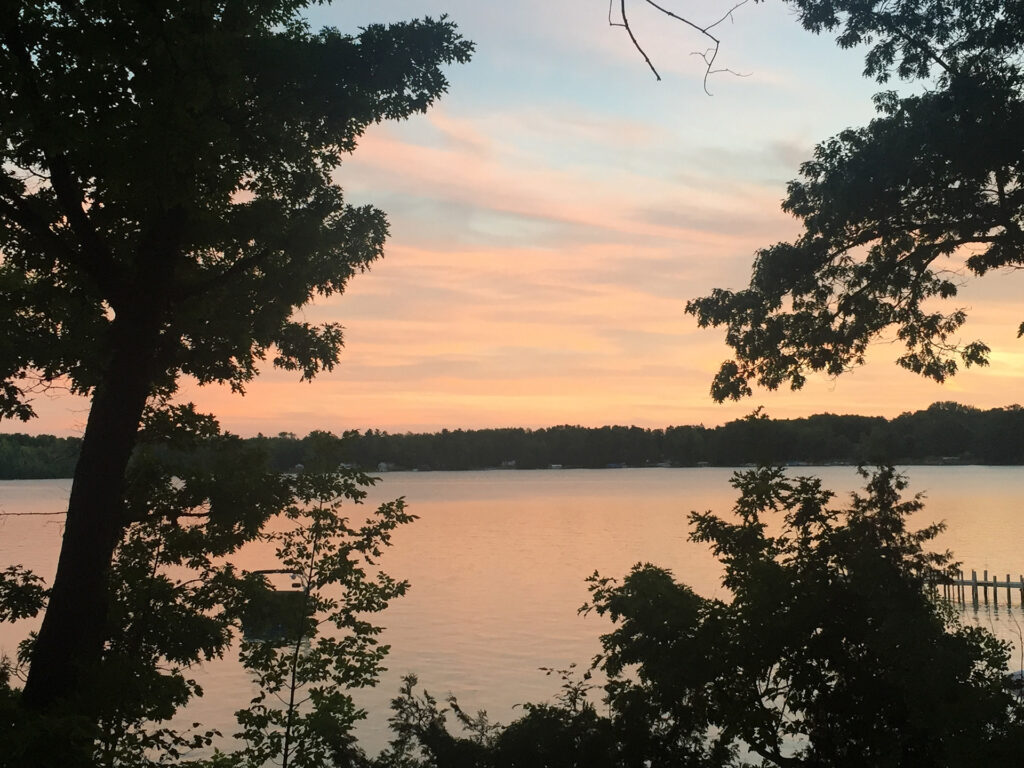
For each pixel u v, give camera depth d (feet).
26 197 37.29
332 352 47.70
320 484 36.86
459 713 32.94
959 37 45.78
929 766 26.66
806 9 46.78
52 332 41.16
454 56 37.65
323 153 42.06
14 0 28.07
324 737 32.81
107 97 29.68
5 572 38.29
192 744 35.17
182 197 31.35
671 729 30.17
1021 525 267.80
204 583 38.93
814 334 53.98
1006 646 28.19
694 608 30.76
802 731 29.40
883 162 45.50
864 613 28.02
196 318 40.45
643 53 15.81
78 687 32.96
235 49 32.96
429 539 272.51
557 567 198.08
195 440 41.47
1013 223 45.80
